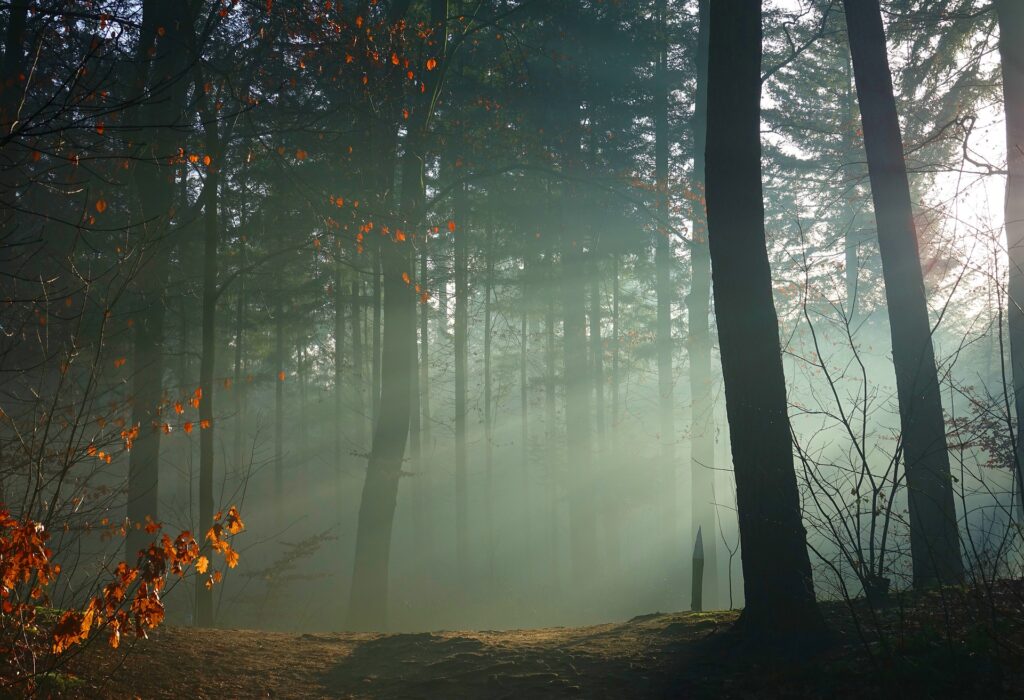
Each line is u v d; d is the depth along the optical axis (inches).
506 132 598.2
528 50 681.6
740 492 262.1
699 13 769.6
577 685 241.4
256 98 516.7
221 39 535.5
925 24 570.3
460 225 920.3
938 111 600.7
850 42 397.4
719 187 271.9
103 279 526.0
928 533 323.6
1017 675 197.0
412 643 309.6
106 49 401.7
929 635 221.5
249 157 506.9
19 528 209.5
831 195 844.0
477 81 700.0
